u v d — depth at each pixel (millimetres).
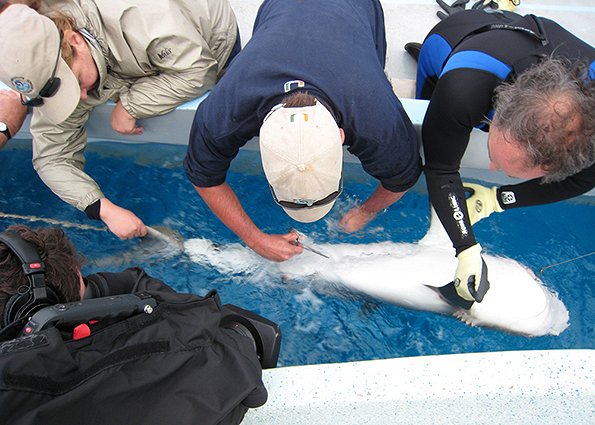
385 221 1928
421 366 1248
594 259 1911
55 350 828
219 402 942
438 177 1435
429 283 1725
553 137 1034
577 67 1101
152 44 1600
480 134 1730
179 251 1898
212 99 1318
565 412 1223
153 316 975
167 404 909
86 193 1737
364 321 1783
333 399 1205
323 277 1802
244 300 1812
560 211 1972
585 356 1268
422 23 2312
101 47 1591
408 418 1213
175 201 2012
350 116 1237
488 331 1734
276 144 1145
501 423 1221
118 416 869
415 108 1756
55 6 1558
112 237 1916
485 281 1467
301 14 1347
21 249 957
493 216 1973
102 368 877
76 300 1018
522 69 1235
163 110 1759
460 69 1268
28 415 796
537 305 1687
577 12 2311
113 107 1812
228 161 1440
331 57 1249
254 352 1104
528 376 1239
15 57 1351
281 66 1235
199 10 1708
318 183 1172
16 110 1748
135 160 2066
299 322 1780
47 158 1741
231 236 1938
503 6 2193
